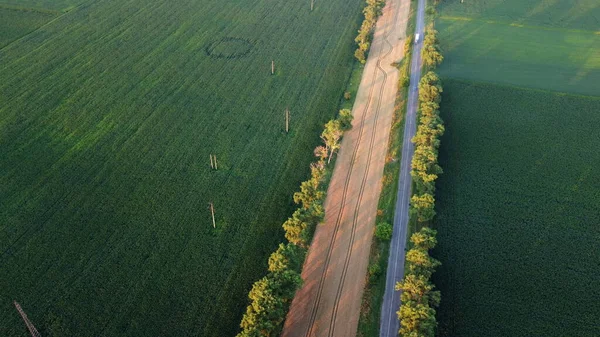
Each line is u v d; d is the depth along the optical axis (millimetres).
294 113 105250
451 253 76562
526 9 154000
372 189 89625
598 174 91938
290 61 122625
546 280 73000
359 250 78250
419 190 84688
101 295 68125
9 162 87375
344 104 111062
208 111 103500
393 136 101688
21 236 75000
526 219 82375
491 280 72875
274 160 92875
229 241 77125
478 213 83312
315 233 80312
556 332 66438
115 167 88188
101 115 99688
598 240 79062
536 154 96312
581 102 111000
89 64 114250
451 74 121062
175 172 88250
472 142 98875
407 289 66375
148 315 66438
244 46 126938
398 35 140250
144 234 76875
